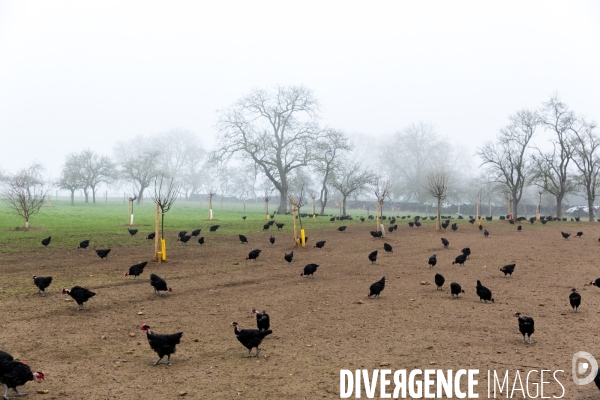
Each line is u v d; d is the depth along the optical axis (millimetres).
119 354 10945
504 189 85188
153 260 25578
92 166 96188
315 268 21031
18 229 38812
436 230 48406
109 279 20219
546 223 63156
